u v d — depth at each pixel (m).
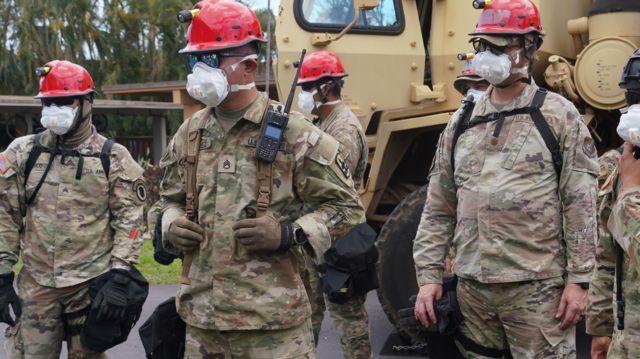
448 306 2.91
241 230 2.39
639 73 2.16
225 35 2.41
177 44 19.48
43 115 3.39
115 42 19.36
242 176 2.48
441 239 3.00
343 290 3.00
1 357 4.82
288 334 2.51
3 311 3.38
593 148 2.73
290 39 5.07
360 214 2.59
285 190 2.49
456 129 2.93
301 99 4.18
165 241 2.66
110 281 3.31
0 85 18.38
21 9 17.70
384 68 5.09
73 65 3.45
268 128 2.46
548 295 2.72
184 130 2.64
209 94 2.41
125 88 13.27
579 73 4.78
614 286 2.35
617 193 2.35
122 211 3.53
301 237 2.45
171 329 2.71
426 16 5.43
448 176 2.97
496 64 2.72
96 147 3.55
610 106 4.71
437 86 5.11
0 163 3.46
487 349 2.88
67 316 3.53
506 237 2.73
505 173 2.75
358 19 5.05
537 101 2.77
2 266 3.41
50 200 3.48
